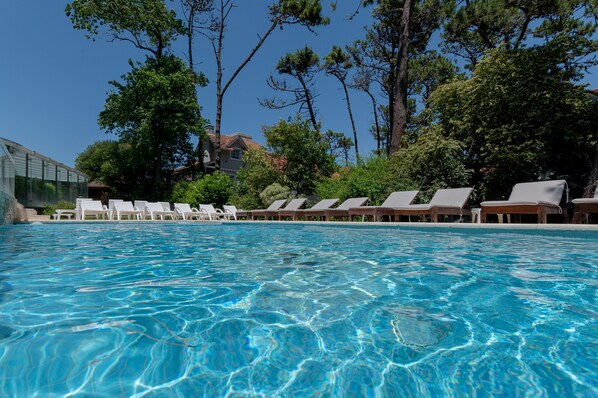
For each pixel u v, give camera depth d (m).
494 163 9.73
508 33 14.20
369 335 1.54
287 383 1.14
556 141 9.55
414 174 10.74
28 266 3.26
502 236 5.85
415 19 16.92
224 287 2.41
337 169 16.67
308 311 1.88
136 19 20.77
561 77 9.59
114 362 1.26
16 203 10.25
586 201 5.87
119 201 13.36
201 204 16.11
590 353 1.35
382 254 4.00
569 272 2.87
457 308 1.93
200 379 1.15
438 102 11.90
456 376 1.18
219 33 20.05
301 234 7.06
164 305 1.98
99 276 2.79
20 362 1.25
